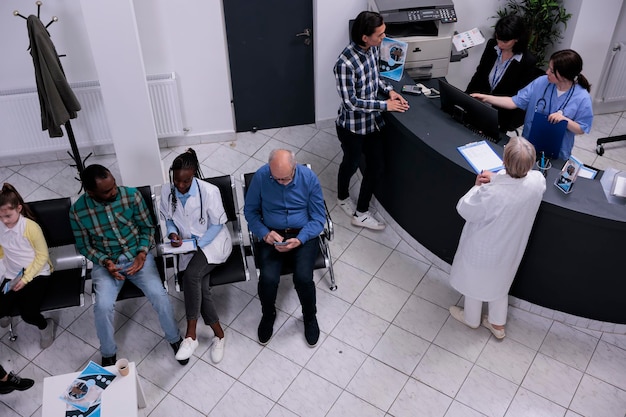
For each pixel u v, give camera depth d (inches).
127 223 147.5
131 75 174.4
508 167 127.9
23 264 144.5
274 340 157.5
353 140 175.2
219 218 149.6
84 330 160.9
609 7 205.2
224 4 196.9
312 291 149.8
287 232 151.5
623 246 140.4
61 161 216.2
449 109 164.4
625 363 152.3
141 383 148.4
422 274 174.2
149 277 147.7
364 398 144.8
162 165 196.1
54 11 186.9
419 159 163.8
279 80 217.2
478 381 148.3
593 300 154.2
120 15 164.2
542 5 203.8
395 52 176.7
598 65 219.0
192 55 202.8
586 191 142.2
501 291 146.6
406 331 159.5
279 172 138.0
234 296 168.7
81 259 156.3
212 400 144.9
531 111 163.6
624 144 220.1
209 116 218.1
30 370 151.6
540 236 147.4
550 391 146.3
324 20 201.8
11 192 140.2
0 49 190.4
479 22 216.8
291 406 143.3
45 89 173.3
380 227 187.3
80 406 124.7
